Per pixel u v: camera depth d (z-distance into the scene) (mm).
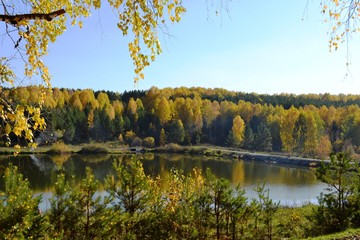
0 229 5492
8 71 3068
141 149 62438
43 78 3266
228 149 64938
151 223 7926
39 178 26469
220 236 8688
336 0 3658
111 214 7453
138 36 3340
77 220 7086
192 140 75562
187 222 8102
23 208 5871
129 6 3268
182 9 3252
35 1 3504
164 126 73938
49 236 6270
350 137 50594
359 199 9258
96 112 68438
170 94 112562
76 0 3553
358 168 9703
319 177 9727
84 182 7359
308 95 120938
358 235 7230
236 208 8609
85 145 58438
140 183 8188
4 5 3098
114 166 8625
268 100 104625
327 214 9492
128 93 106062
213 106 88312
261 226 9422
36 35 3547
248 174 35875
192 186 9203
